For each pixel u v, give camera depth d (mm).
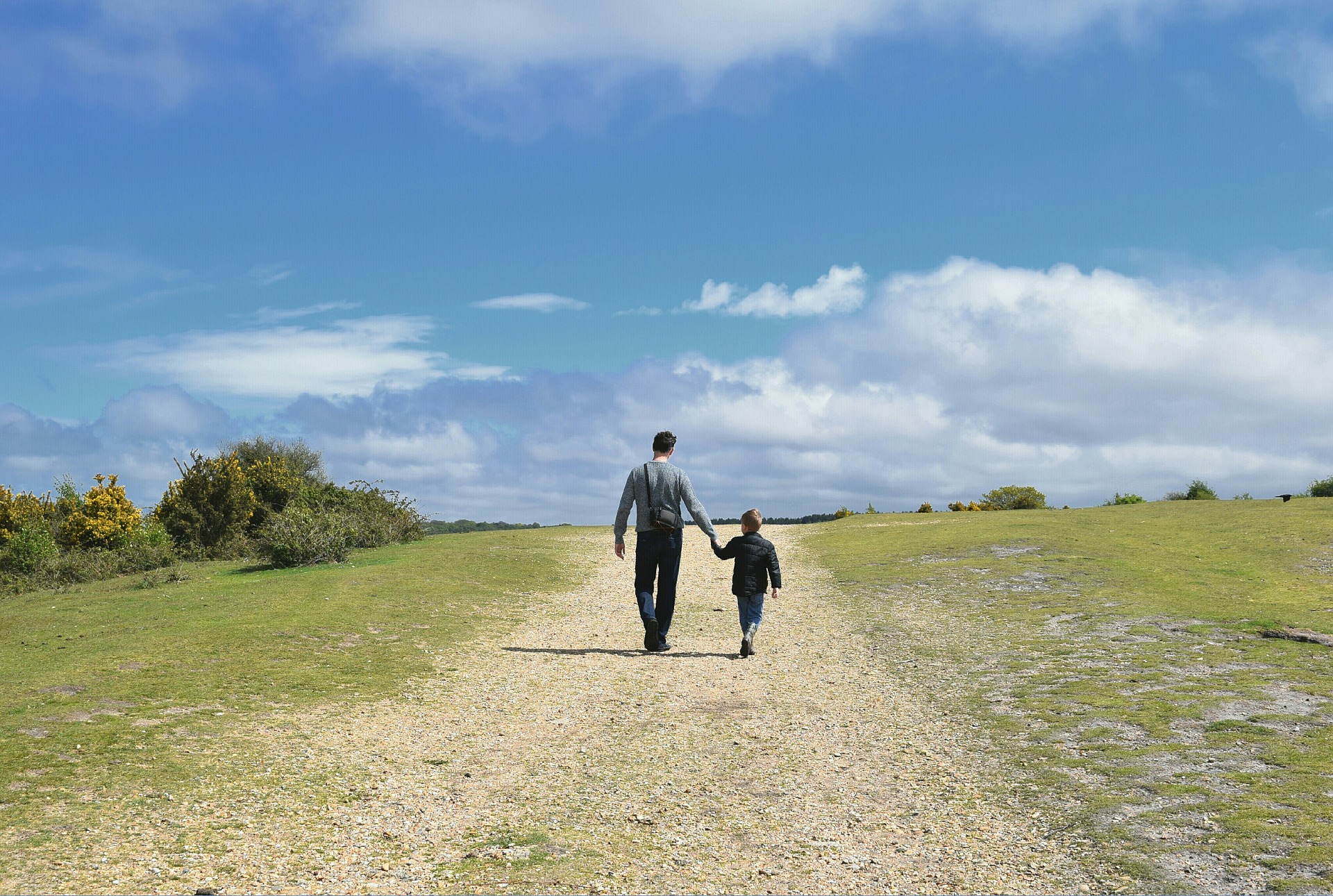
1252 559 18688
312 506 25656
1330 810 5438
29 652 10742
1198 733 7289
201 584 16531
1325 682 8820
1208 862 4863
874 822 5875
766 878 5020
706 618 14648
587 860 5270
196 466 26734
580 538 26719
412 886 4891
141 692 8805
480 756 7402
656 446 12133
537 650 11938
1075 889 4719
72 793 6129
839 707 9016
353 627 12484
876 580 17750
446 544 24391
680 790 6574
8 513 26969
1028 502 46656
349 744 7617
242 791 6352
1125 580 16031
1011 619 13328
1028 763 6895
